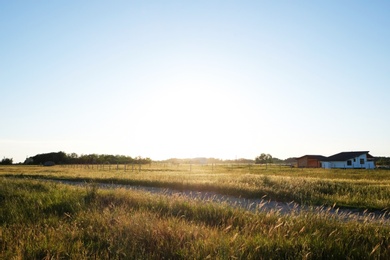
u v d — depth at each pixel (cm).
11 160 12812
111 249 598
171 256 566
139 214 840
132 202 1159
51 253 593
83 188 1633
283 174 4747
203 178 2819
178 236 654
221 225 830
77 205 1067
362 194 1806
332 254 569
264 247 593
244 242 618
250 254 555
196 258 540
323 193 1856
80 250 601
